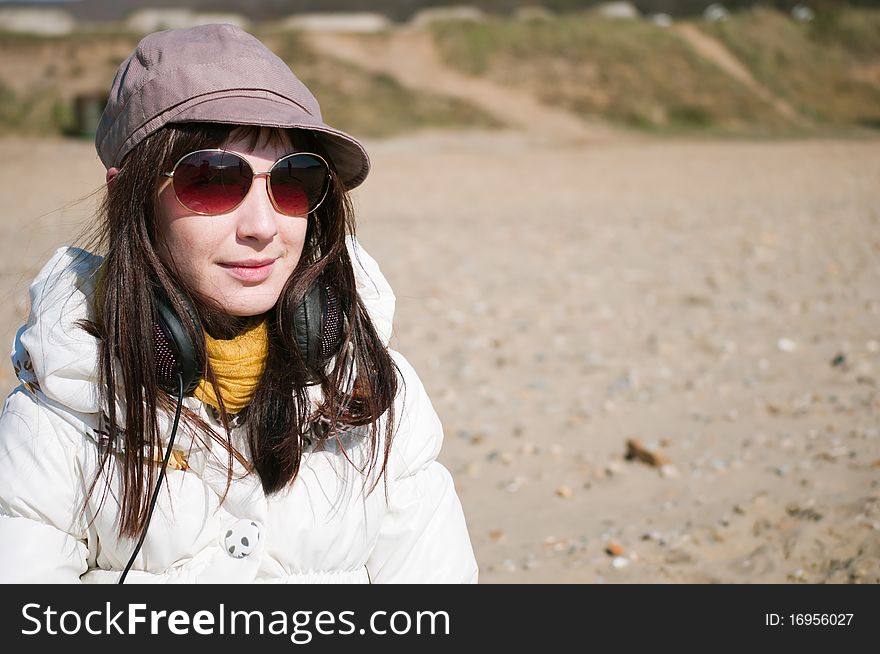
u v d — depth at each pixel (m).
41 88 37.78
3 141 32.53
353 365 1.73
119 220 1.60
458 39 43.59
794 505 4.19
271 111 1.56
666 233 12.52
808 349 6.87
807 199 16.19
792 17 52.00
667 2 55.59
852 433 5.07
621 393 6.05
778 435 5.14
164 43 1.59
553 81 41.62
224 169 1.56
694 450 5.03
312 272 1.66
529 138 34.97
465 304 8.60
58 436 1.60
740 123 40.81
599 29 45.78
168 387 1.60
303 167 1.62
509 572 3.77
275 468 1.66
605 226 13.30
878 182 19.05
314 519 1.70
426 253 11.16
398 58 42.94
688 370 6.51
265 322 1.69
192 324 1.58
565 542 4.05
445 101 38.53
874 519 3.94
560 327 7.79
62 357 1.56
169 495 1.64
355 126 35.16
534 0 53.41
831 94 46.56
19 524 1.58
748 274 9.69
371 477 1.74
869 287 8.91
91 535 1.65
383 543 1.81
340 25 50.50
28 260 9.33
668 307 8.38
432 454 1.85
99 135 1.67
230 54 1.58
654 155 28.20
